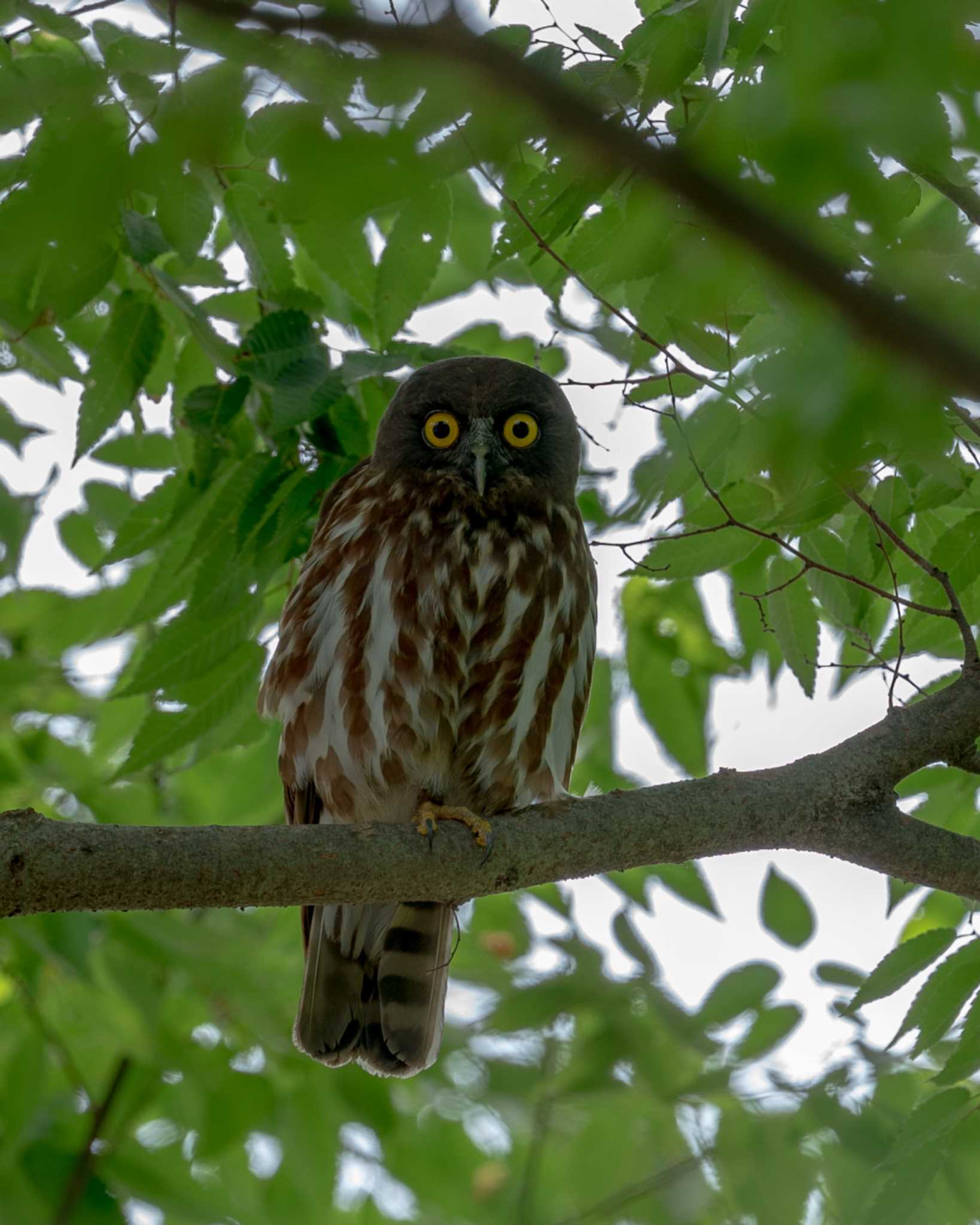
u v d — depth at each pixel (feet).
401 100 11.27
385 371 31.07
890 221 13.14
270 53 11.63
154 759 33.96
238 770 42.96
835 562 31.45
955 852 27.50
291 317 31.89
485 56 10.26
